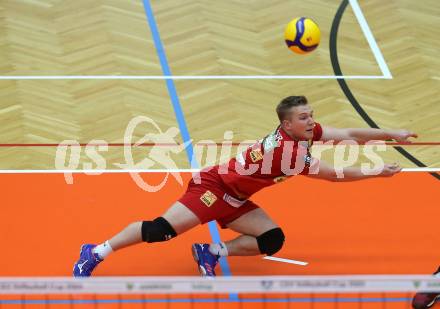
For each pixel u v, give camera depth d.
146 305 16.47
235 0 35.50
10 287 13.46
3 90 27.88
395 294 16.83
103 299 16.67
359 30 32.88
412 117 26.53
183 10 34.50
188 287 13.58
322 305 16.50
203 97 27.62
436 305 16.44
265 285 13.60
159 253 18.95
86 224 20.17
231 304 16.53
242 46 31.45
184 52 30.91
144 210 20.91
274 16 34.03
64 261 18.48
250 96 27.70
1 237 19.45
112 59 30.25
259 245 17.50
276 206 21.16
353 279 13.67
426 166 23.50
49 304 16.45
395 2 35.50
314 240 19.52
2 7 34.44
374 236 19.72
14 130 25.36
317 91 28.09
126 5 34.97
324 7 34.94
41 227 19.97
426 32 32.84
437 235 19.80
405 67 29.97
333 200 21.53
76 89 28.09
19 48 30.92
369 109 26.95
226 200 17.28
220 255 17.56
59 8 34.56
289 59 30.42
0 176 22.58
